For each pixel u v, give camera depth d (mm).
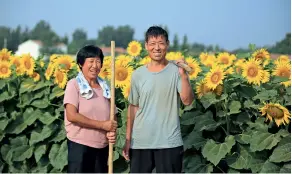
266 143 5781
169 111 5121
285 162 5809
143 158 5207
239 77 6109
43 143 6762
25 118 6906
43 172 6773
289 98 5992
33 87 6965
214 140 6219
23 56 7039
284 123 5605
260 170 5914
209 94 6059
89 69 5191
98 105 5223
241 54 7285
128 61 6789
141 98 5172
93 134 5188
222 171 6148
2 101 7066
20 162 6926
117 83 6316
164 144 5094
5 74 7121
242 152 6031
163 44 5113
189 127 6332
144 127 5145
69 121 5156
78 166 5148
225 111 6039
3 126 6770
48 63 7289
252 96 6113
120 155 6402
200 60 7812
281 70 6293
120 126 6484
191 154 6262
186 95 5074
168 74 5125
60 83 6613
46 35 84312
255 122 6117
